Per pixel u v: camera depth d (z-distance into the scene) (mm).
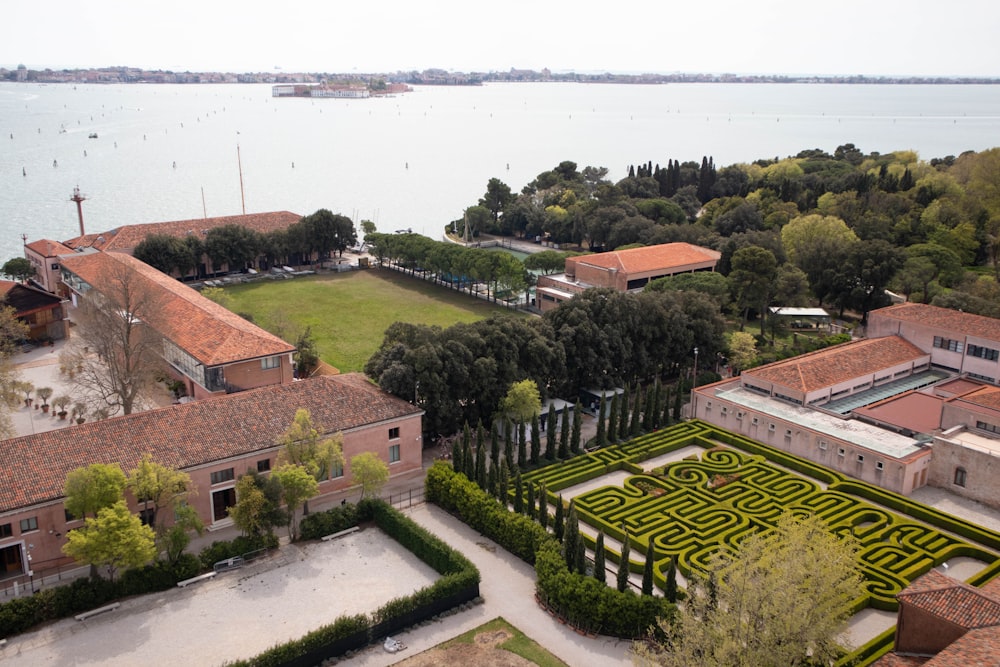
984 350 100750
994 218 180125
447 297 159125
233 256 167375
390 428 78188
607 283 145625
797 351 116812
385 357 84625
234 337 91875
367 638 54719
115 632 55531
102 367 107875
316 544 67812
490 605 59781
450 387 84625
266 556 65562
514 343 89562
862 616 58719
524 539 64875
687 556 65062
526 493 75875
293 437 67312
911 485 78312
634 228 188500
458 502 71500
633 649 52156
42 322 119938
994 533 69062
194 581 61531
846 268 139000
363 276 176625
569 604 57000
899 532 70250
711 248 167125
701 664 46125
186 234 168875
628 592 56000
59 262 141250
